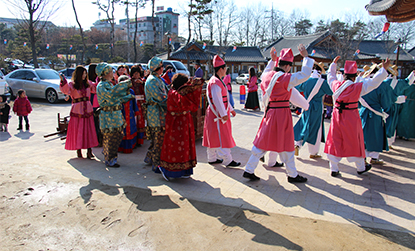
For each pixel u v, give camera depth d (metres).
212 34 41.53
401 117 7.10
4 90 11.66
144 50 44.47
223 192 3.86
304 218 3.18
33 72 13.48
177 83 3.95
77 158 5.21
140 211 3.24
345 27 36.81
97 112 4.72
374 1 4.79
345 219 3.18
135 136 5.82
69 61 44.31
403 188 4.11
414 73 6.43
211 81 4.50
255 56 43.19
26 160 4.98
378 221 3.15
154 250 2.57
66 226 2.91
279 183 4.24
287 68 4.05
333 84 4.61
